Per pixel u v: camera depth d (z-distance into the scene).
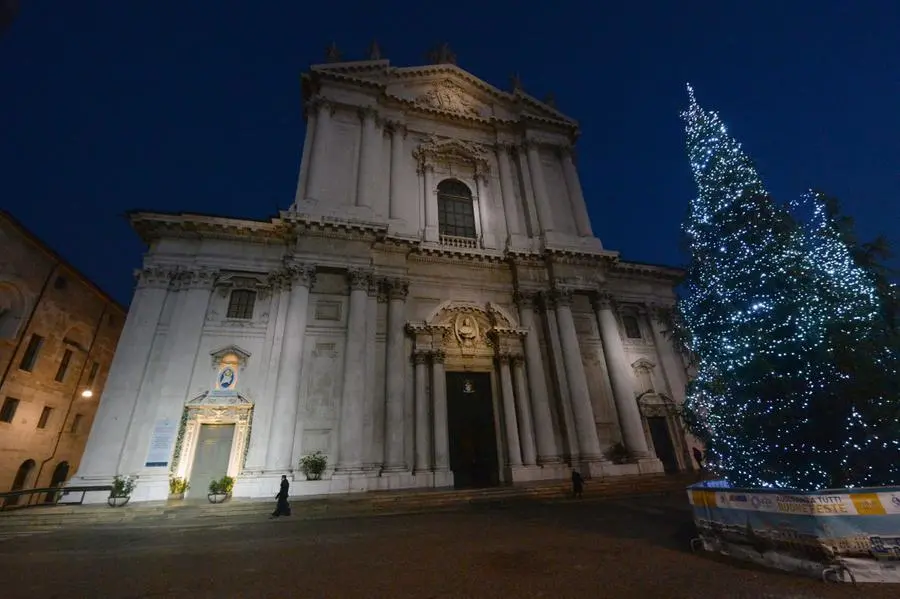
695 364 10.17
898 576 5.04
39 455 21.27
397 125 24.66
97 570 7.02
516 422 19.58
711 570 5.99
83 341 24.20
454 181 25.52
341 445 16.38
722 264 9.18
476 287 21.98
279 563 7.26
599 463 18.73
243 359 17.69
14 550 8.82
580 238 24.62
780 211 8.81
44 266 20.80
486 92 27.98
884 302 7.49
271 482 15.12
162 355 17.17
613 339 22.19
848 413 6.99
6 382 19.09
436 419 18.36
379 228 19.86
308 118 23.09
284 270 19.22
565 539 8.55
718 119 10.14
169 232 19.05
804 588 5.13
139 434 15.88
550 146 27.44
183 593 5.76
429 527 10.62
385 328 19.52
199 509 13.16
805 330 7.55
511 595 5.32
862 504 5.38
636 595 5.17
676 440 21.88
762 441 7.88
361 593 5.57
